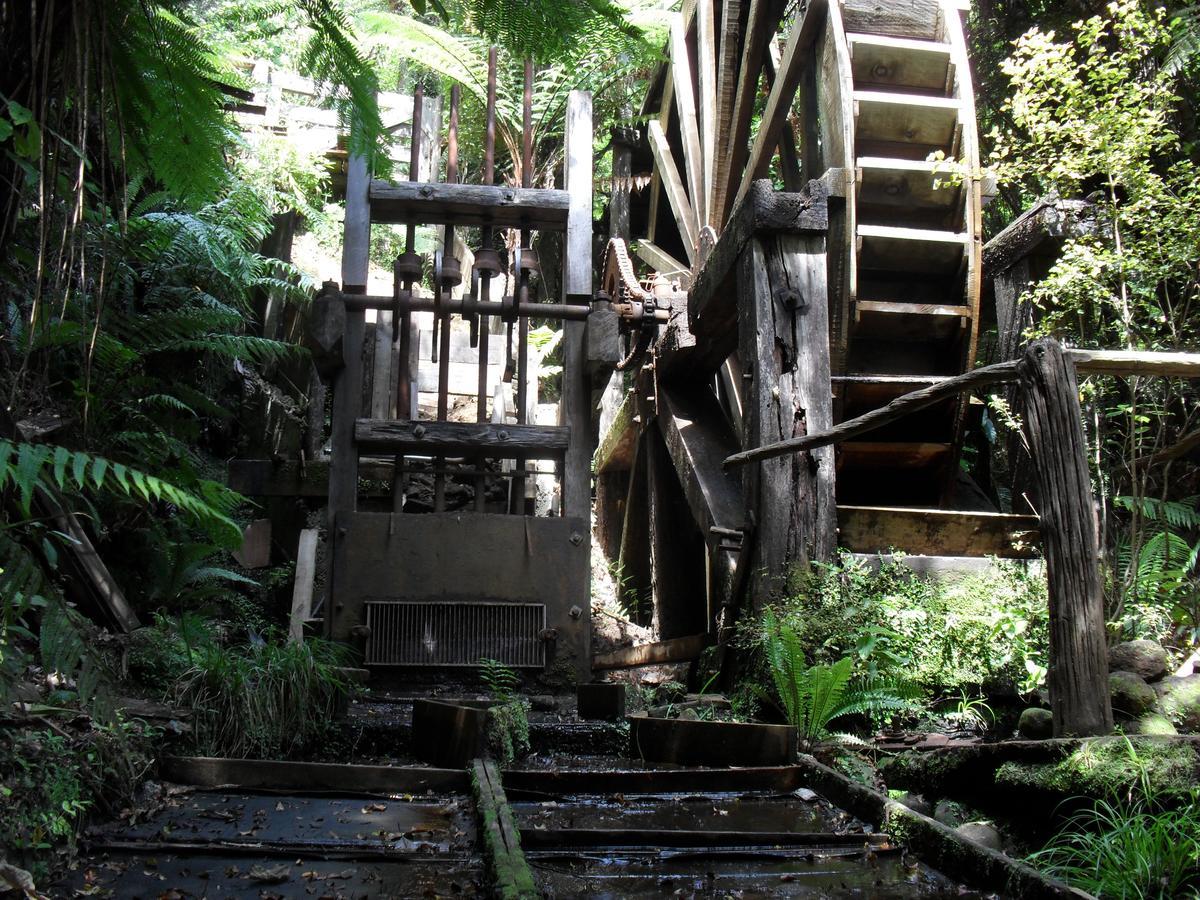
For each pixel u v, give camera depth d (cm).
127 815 279
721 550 611
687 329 709
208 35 483
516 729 394
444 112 1188
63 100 184
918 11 757
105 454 425
